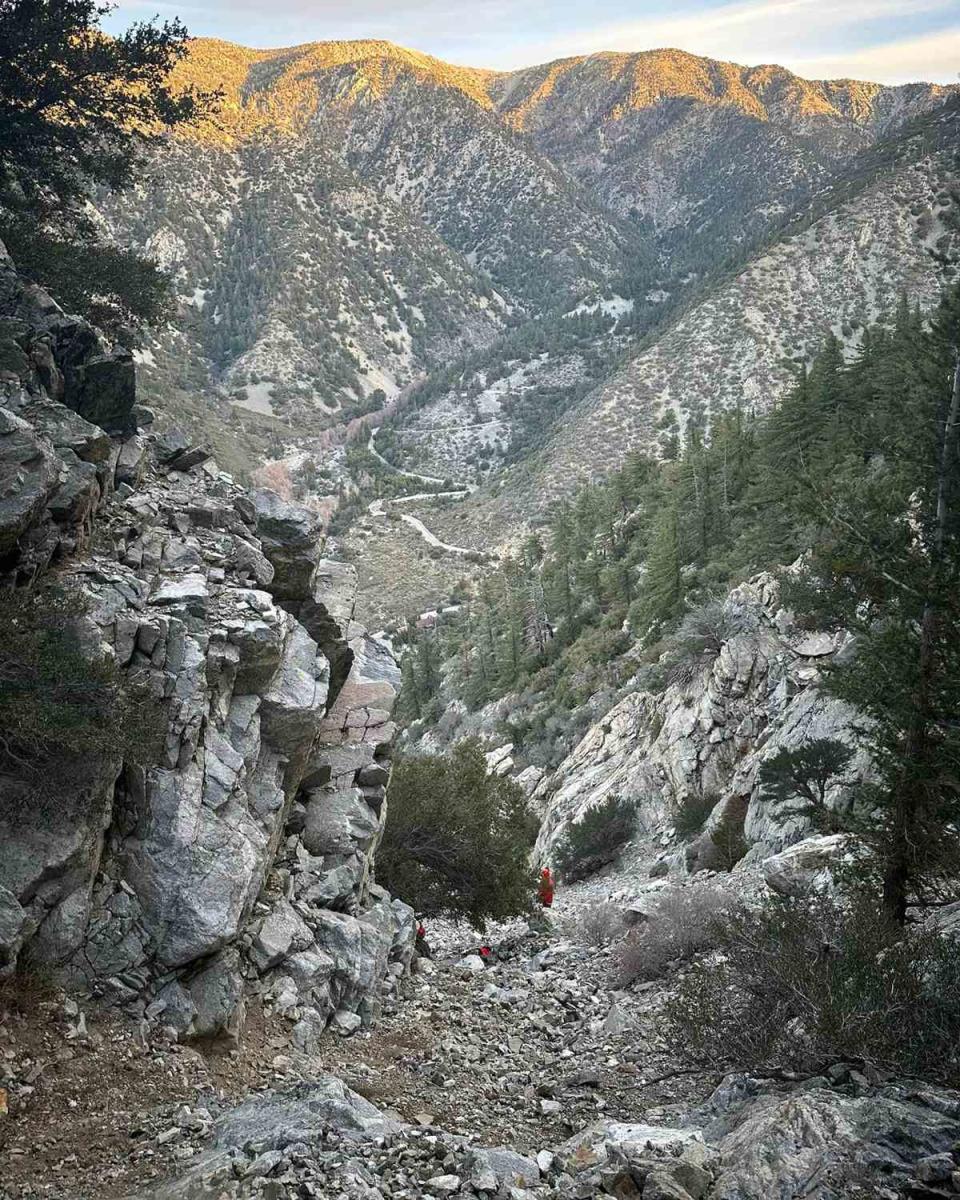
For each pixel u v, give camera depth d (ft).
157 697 35.73
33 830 31.32
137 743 32.22
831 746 86.02
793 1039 32.30
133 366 49.03
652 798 131.75
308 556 51.31
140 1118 27.53
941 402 49.47
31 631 32.19
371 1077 35.63
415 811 71.20
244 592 43.75
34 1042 28.99
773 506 177.06
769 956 34.83
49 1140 25.82
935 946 33.91
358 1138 25.57
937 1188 21.44
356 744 53.62
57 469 38.42
